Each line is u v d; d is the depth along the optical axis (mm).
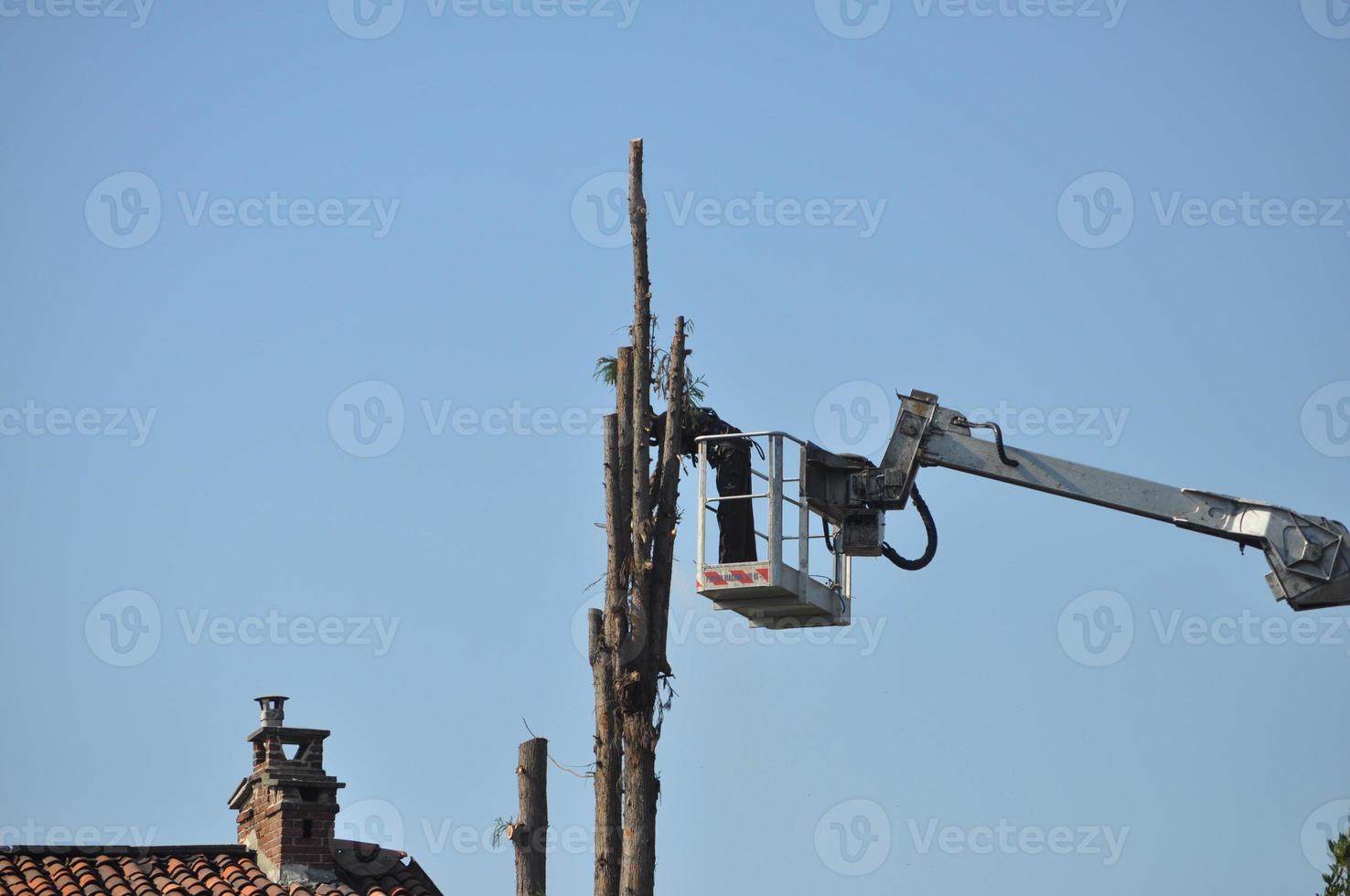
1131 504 54500
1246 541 54219
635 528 51000
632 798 49594
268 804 61438
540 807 52312
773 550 51000
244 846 63062
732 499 51656
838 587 54219
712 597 51875
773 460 51750
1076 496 54750
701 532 51688
